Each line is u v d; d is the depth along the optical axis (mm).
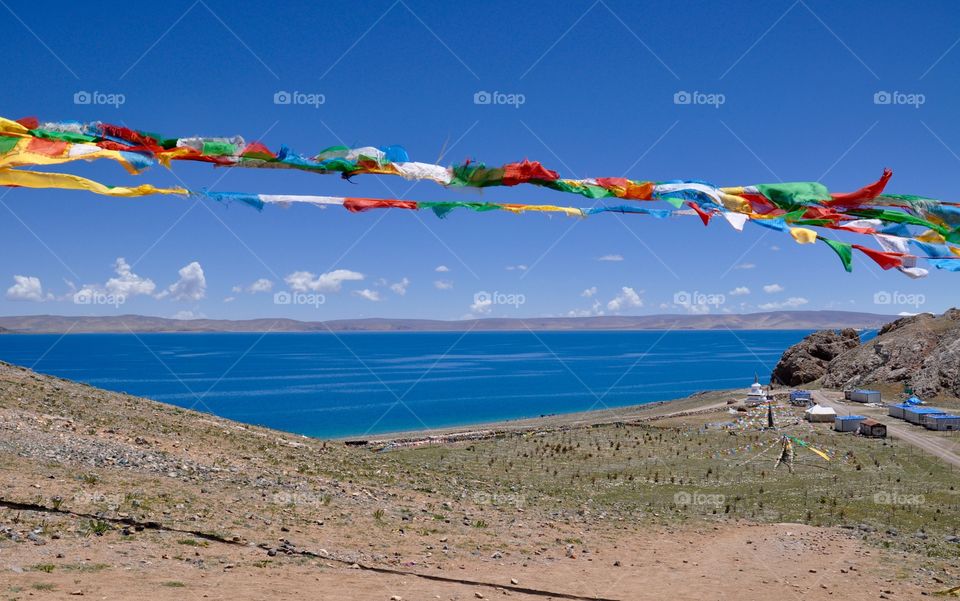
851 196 9484
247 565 13742
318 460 34875
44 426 26688
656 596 15266
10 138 8648
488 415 131375
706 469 49625
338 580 13555
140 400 42688
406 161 9148
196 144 8867
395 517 22125
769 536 25188
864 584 18219
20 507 15266
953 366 100188
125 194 8930
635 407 122000
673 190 9531
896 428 71500
